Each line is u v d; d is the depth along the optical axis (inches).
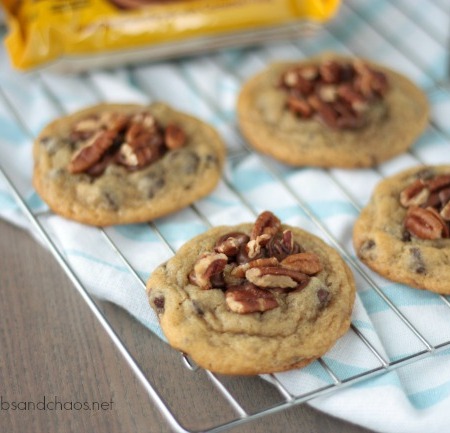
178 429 18.4
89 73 25.2
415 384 19.6
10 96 24.4
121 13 24.4
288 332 19.3
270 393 19.4
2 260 21.4
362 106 23.1
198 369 19.6
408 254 20.6
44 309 20.6
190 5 24.8
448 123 23.9
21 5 24.1
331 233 21.6
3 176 22.1
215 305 19.6
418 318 20.3
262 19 25.3
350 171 22.9
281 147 22.9
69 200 21.5
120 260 21.0
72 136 22.4
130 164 21.9
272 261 19.8
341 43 26.3
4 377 19.6
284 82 24.0
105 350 20.0
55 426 19.1
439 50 26.0
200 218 21.9
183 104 24.6
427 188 21.4
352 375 19.4
